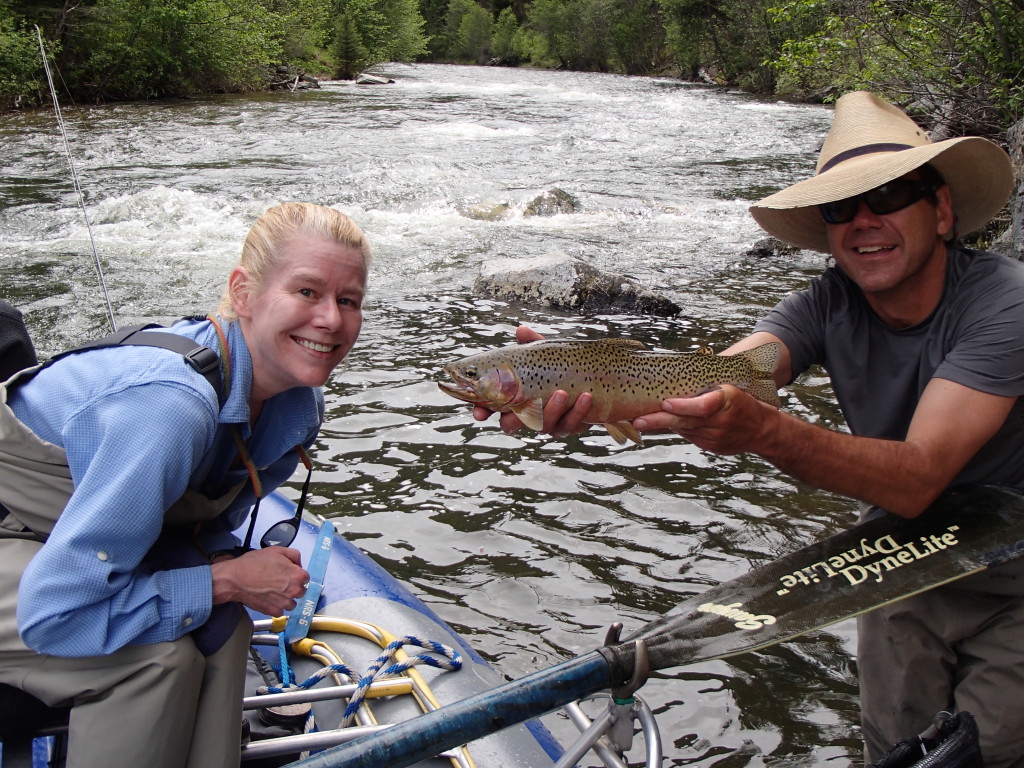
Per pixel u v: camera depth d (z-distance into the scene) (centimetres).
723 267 946
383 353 675
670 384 226
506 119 2270
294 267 191
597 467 508
